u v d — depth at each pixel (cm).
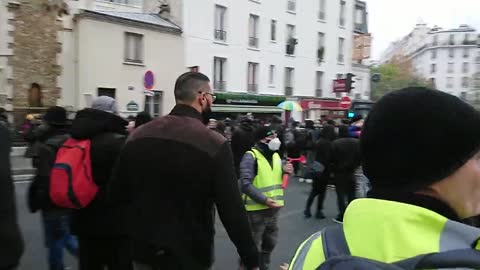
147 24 2405
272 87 3275
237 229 261
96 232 347
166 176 256
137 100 2383
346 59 4000
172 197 256
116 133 353
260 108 3111
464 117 100
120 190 281
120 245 346
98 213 344
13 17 2062
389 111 103
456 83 12031
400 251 92
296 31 3450
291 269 117
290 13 3388
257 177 504
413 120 100
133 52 2370
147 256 258
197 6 2705
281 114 3269
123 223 339
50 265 488
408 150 100
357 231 101
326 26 3728
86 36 2180
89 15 2178
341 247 104
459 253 88
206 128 265
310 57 3584
